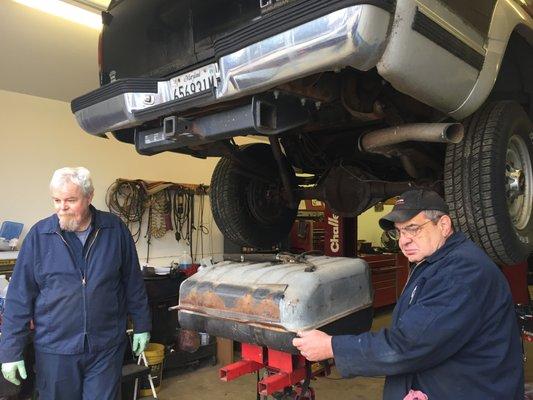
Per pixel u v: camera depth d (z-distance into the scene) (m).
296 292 1.49
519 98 2.61
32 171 4.73
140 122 2.10
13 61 4.08
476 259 1.36
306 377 1.67
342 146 3.01
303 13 1.43
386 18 1.39
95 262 2.21
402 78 1.52
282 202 3.22
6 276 4.17
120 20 2.32
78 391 2.21
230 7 1.84
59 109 4.94
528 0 2.20
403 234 1.49
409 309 1.35
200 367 4.75
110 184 5.34
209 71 1.78
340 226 4.10
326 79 1.84
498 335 1.34
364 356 1.32
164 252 5.72
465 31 1.71
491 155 1.89
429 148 2.36
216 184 3.11
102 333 2.22
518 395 1.38
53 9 3.40
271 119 1.77
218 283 1.73
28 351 3.25
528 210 2.15
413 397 1.36
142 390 3.97
